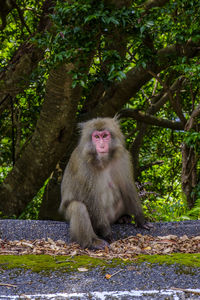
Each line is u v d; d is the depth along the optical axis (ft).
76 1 23.32
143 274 16.66
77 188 21.79
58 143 33.14
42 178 34.63
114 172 22.24
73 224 21.09
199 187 35.27
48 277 16.34
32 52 33.71
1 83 33.76
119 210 23.73
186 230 24.13
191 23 26.91
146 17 24.29
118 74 22.57
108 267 17.40
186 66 27.22
